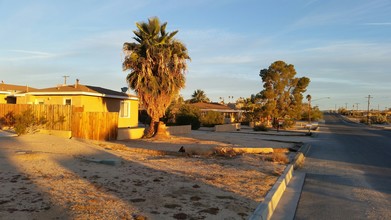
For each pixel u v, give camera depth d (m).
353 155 18.02
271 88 60.78
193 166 11.48
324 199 8.11
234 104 91.12
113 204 6.29
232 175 10.10
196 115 37.25
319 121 102.31
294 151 19.28
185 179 8.99
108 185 7.81
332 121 109.75
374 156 17.59
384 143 27.27
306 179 10.75
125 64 21.75
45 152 12.02
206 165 11.91
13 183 7.40
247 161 13.53
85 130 19.66
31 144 13.88
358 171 12.45
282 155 14.52
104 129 20.34
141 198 6.84
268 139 27.75
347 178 10.98
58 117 19.77
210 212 6.16
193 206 6.48
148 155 14.14
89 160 11.01
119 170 9.80
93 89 27.38
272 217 6.64
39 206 5.90
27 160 10.21
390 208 7.36
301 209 7.23
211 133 32.53
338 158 16.59
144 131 24.02
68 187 7.36
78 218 5.41
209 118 42.06
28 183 7.47
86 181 8.08
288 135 36.47
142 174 9.38
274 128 54.31
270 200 7.17
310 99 83.94
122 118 29.38
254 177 9.95
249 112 60.81
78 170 9.37
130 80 21.98
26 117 17.61
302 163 14.58
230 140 24.33
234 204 6.79
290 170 11.60
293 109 64.75
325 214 6.88
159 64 21.39
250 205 6.81
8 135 16.98
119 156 12.64
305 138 32.34
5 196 6.41
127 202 6.49
